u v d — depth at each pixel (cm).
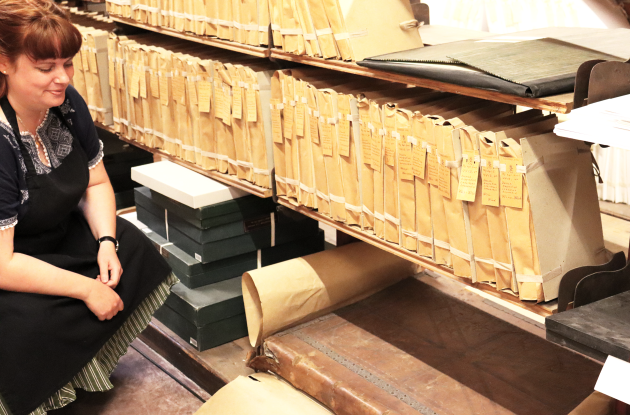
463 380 197
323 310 237
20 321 189
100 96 309
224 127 245
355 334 224
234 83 232
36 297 192
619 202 332
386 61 179
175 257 253
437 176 172
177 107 262
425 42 208
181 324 247
